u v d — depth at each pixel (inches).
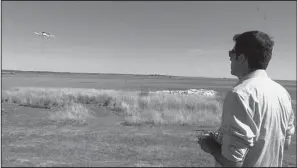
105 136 245.0
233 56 52.2
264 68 49.8
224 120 46.6
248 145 43.3
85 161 157.8
